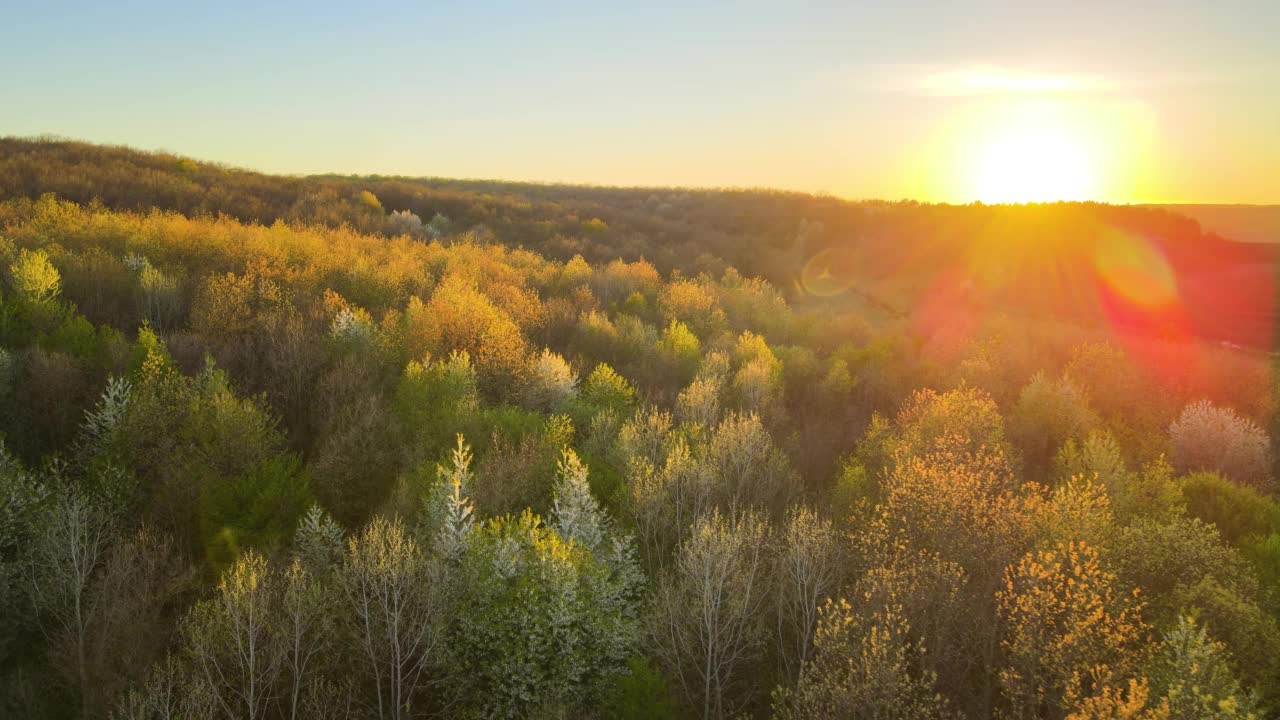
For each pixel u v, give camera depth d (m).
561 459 23.66
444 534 18.22
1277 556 20.77
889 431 31.03
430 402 27.19
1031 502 19.67
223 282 35.03
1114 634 14.15
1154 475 25.77
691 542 19.59
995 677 16.19
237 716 14.94
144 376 23.67
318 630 15.82
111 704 15.05
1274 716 15.02
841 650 14.12
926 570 16.72
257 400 27.56
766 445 26.83
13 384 24.55
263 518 19.86
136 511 20.75
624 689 15.92
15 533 17.91
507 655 16.59
